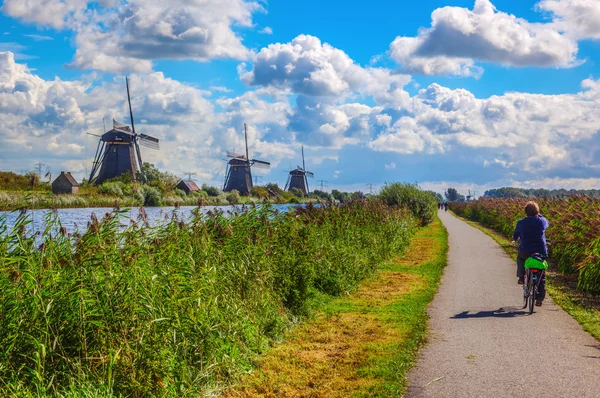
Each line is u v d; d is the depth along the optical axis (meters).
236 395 6.51
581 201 21.77
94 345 5.85
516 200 35.50
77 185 56.44
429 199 40.56
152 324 6.18
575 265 13.83
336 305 11.73
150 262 7.33
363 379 6.91
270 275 9.87
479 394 6.14
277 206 13.10
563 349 7.93
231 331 7.59
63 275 6.26
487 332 9.05
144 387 5.61
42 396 4.97
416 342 8.47
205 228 9.62
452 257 20.47
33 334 5.57
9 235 6.47
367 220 18.72
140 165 92.00
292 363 7.68
